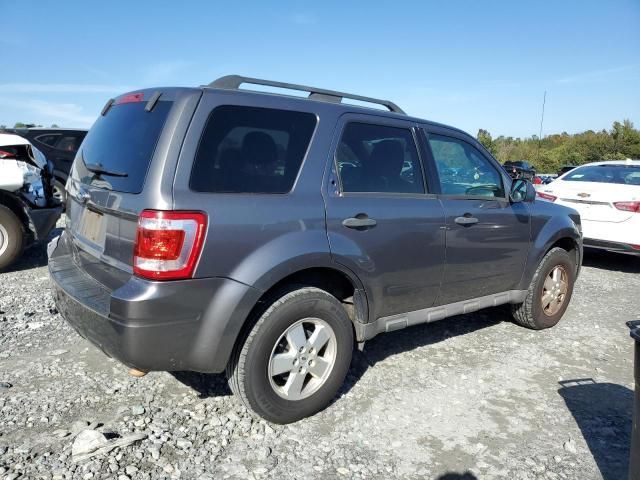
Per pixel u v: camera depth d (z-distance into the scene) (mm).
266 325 2949
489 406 3549
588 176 8586
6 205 6410
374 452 2961
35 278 6262
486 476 2799
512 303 4773
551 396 3732
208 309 2750
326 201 3203
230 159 2893
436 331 4945
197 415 3238
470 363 4230
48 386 3529
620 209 7461
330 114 3381
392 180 3650
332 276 3418
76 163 3682
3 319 4723
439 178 3963
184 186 2699
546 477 2811
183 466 2742
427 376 3951
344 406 3447
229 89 3012
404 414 3387
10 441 2887
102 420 3139
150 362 2686
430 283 3836
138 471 2682
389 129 3725
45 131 10820
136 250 2662
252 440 3008
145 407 3307
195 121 2805
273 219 2941
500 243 4340
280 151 3105
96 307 2779
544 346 4684
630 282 7344
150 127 2902
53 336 4395
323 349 3305
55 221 6723
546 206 4930
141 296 2590
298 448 2959
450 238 3896
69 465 2689
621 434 3262
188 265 2662
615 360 4445
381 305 3537
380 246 3432
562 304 5152
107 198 2938
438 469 2840
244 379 2951
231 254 2783
